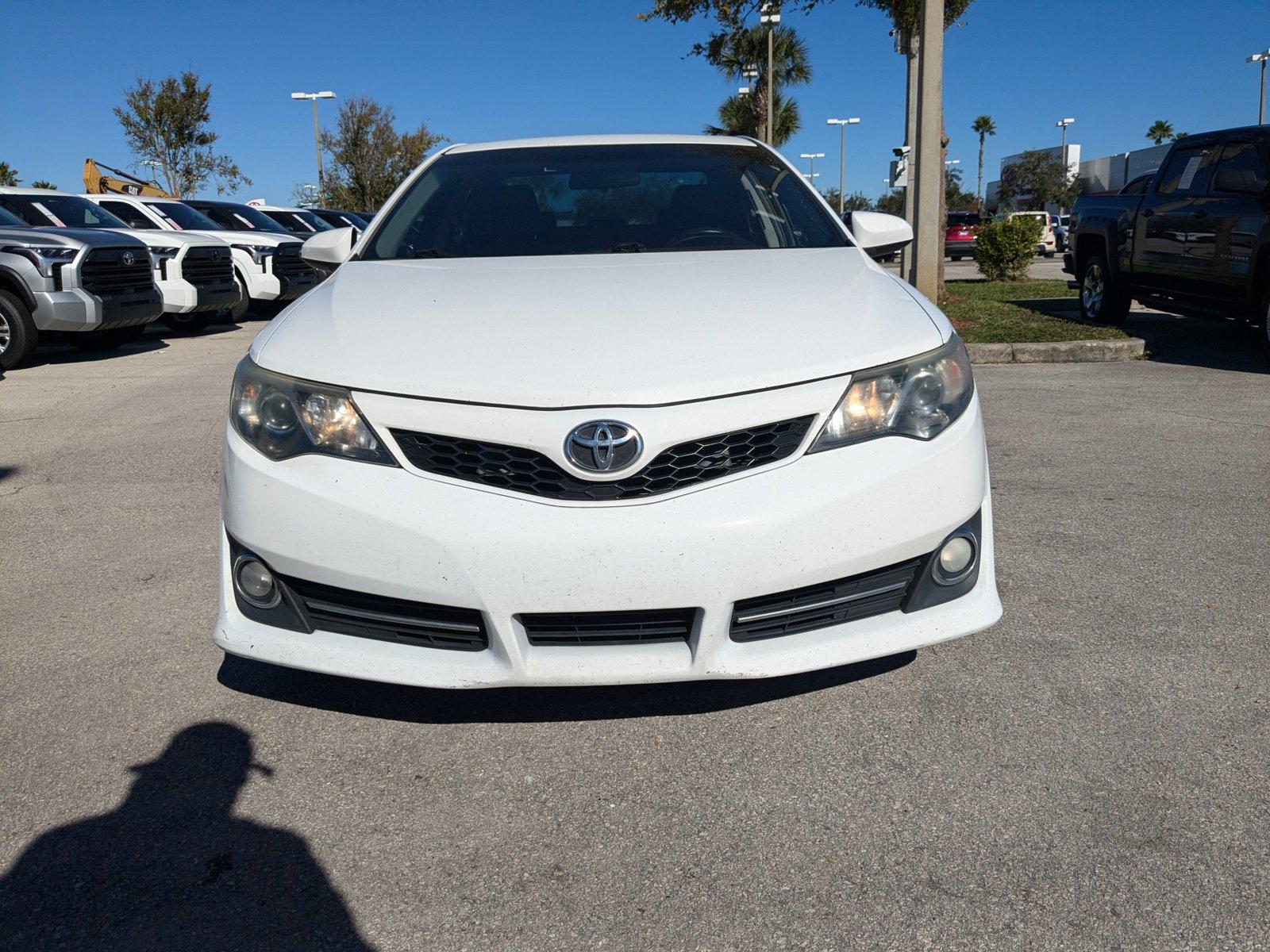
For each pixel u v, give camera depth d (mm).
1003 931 1835
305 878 2033
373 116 39562
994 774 2322
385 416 2301
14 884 2023
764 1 18781
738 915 1901
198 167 32375
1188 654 2906
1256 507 4297
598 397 2244
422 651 2340
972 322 10188
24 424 6852
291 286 15820
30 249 9586
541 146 4098
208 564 3885
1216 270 8312
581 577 2188
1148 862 2004
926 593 2443
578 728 2578
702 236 3477
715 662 2273
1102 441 5566
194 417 6879
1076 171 66375
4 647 3141
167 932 1884
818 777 2334
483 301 2709
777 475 2273
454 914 1927
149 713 2697
